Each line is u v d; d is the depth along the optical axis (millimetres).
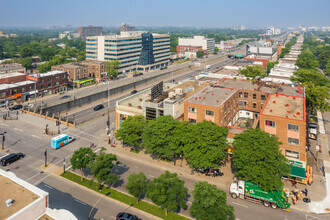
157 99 80062
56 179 59562
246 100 95438
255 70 155875
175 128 64875
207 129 60062
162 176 45406
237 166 55188
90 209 49188
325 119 108250
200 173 63344
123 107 82750
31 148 75562
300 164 61000
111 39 188875
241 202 52562
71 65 169875
